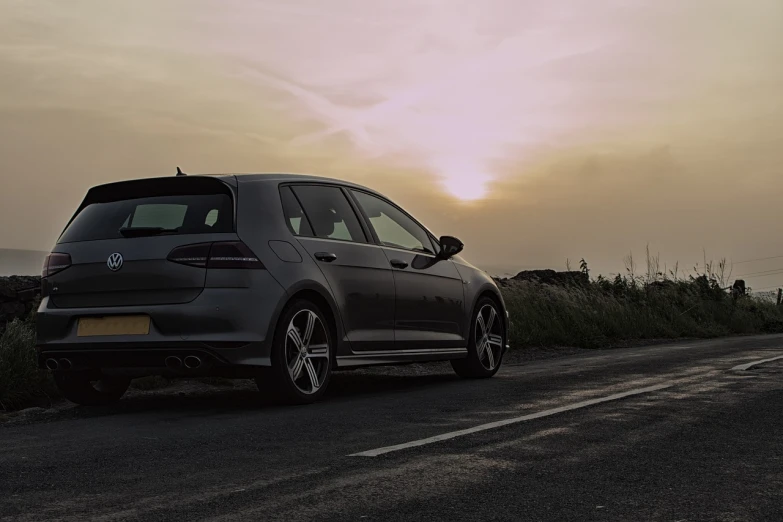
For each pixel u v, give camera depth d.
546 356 12.10
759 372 7.98
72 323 6.14
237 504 3.22
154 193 6.38
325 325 6.50
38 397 7.19
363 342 6.87
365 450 4.28
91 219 6.42
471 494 3.34
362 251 7.02
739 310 21.89
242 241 6.02
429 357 7.62
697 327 19.27
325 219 6.86
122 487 3.56
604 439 4.52
